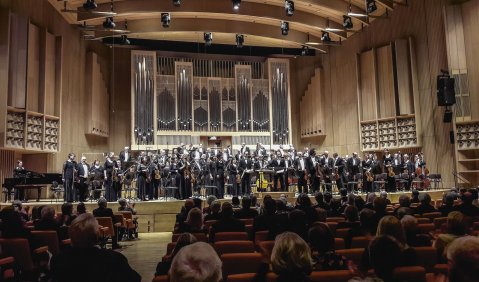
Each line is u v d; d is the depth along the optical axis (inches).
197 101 883.4
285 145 903.7
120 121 845.8
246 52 943.0
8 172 600.1
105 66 841.5
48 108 645.9
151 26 778.2
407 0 764.6
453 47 693.3
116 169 587.5
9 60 577.6
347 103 868.0
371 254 105.7
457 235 161.0
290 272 104.3
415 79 750.5
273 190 674.8
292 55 946.1
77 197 592.1
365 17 781.3
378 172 647.8
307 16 780.0
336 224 247.3
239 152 697.6
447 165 704.4
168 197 667.4
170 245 200.5
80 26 735.7
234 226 237.0
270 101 916.0
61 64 671.8
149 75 855.1
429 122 732.0
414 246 176.2
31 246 220.8
